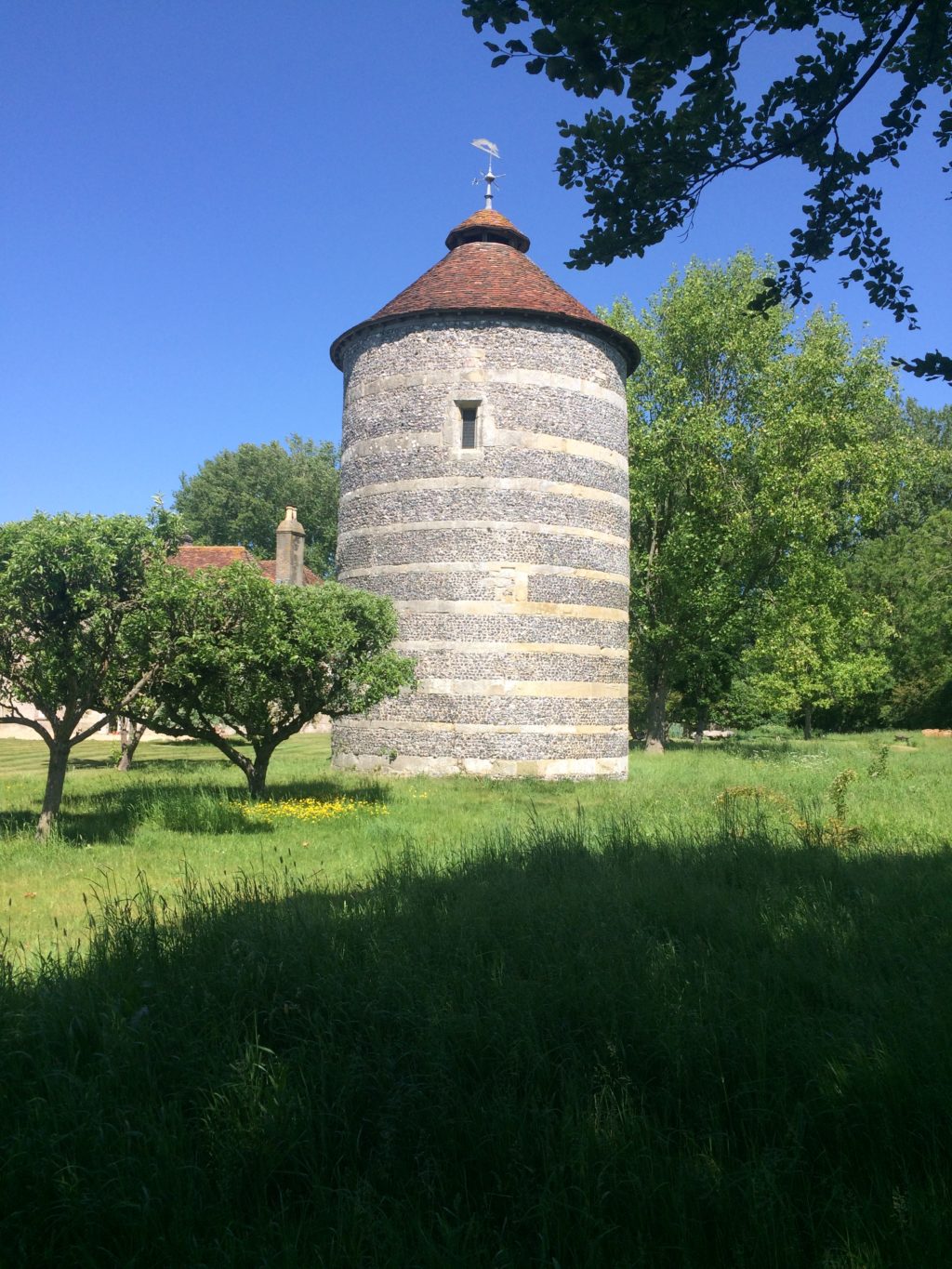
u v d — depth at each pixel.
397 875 7.79
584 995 4.60
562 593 21.08
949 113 5.64
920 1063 3.84
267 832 11.76
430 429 21.25
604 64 4.86
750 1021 4.30
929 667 45.12
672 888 6.89
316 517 63.28
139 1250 3.04
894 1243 2.94
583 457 21.61
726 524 30.75
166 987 4.75
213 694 14.16
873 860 8.45
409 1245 3.04
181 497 64.44
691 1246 3.00
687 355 32.34
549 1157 3.38
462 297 21.42
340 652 14.93
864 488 30.23
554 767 20.58
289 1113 3.67
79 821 12.47
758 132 5.54
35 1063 4.01
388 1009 4.50
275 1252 3.01
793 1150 3.38
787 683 30.98
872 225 5.98
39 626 11.56
